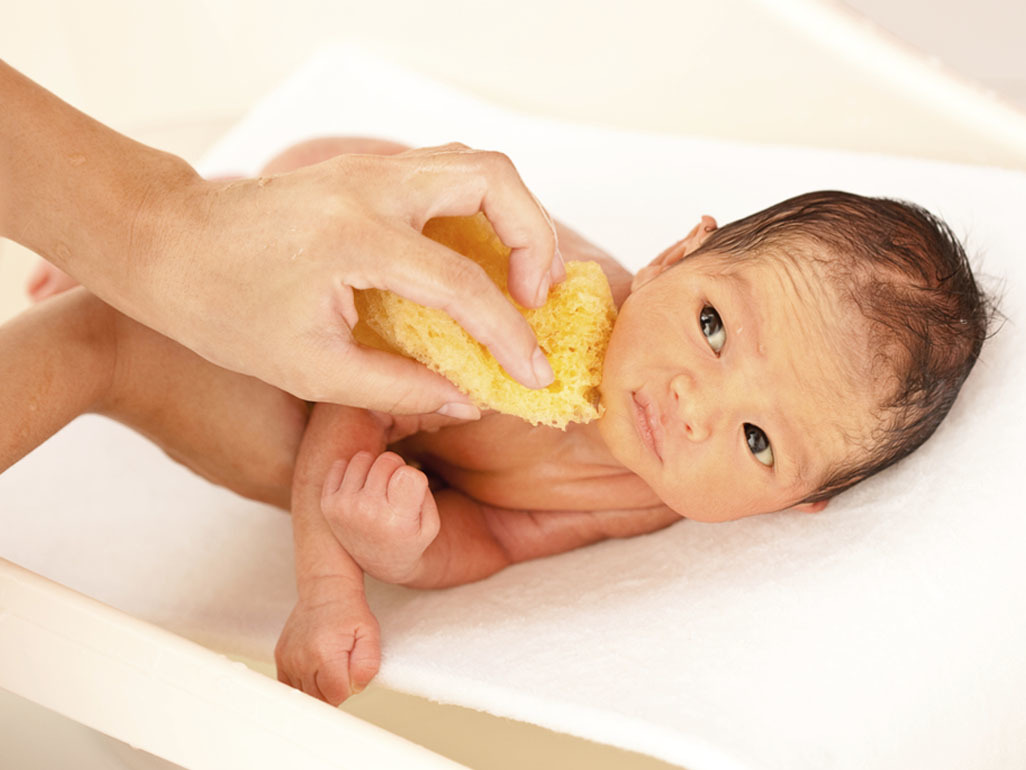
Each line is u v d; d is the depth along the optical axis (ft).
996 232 3.91
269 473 3.71
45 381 3.19
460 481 3.93
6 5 5.57
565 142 5.22
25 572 2.33
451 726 3.54
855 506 3.35
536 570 3.63
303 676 3.13
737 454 3.29
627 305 3.46
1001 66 6.46
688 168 4.93
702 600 3.15
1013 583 3.02
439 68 5.64
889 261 3.31
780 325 3.27
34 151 2.77
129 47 5.84
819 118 4.71
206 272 2.69
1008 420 3.33
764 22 4.71
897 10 6.61
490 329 2.65
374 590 3.66
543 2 5.24
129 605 3.79
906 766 2.74
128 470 4.30
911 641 2.94
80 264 2.83
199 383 3.53
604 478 3.77
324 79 5.66
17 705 2.86
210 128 6.07
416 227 2.72
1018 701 2.87
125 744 2.75
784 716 2.78
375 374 2.80
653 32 5.01
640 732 2.72
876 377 3.25
